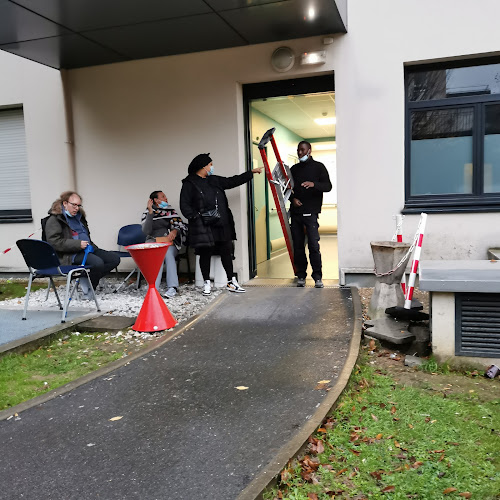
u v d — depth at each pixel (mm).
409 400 3277
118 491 2291
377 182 6238
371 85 6152
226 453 2592
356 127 6246
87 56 6797
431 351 4074
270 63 6461
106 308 5637
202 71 6750
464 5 5832
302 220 6301
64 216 5645
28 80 7672
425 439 2762
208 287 6121
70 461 2576
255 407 3129
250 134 7000
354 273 6383
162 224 6547
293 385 3441
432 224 6113
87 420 3047
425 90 6234
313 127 11586
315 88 6570
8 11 5184
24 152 8125
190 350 4273
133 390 3482
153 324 4848
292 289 6176
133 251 4699
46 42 6203
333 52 6215
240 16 5484
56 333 4727
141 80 7035
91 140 7371
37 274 5223
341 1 5645
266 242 9250
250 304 5551
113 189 7336
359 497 2266
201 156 6047
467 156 6188
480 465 2494
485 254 5984
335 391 3268
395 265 4891
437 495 2252
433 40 5949
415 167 6352
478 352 3861
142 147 7137
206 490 2271
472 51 5852
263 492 2240
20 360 4195
